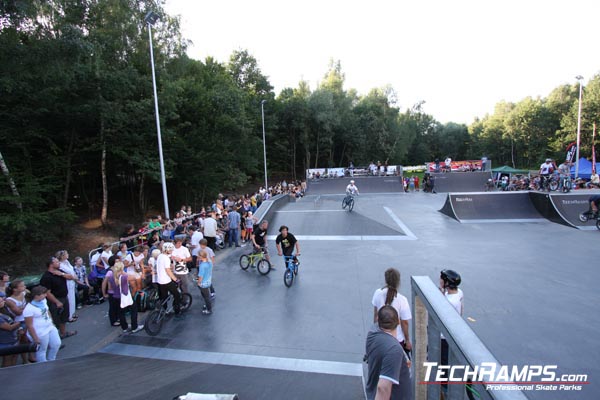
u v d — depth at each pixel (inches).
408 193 1144.8
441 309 79.6
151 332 255.9
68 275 264.1
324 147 1972.2
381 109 2273.6
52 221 611.8
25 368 152.5
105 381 141.6
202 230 489.7
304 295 320.5
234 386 156.0
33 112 596.4
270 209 690.8
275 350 228.7
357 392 157.9
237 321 274.5
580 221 569.0
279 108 1776.6
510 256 413.7
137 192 1068.5
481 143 3090.6
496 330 238.2
